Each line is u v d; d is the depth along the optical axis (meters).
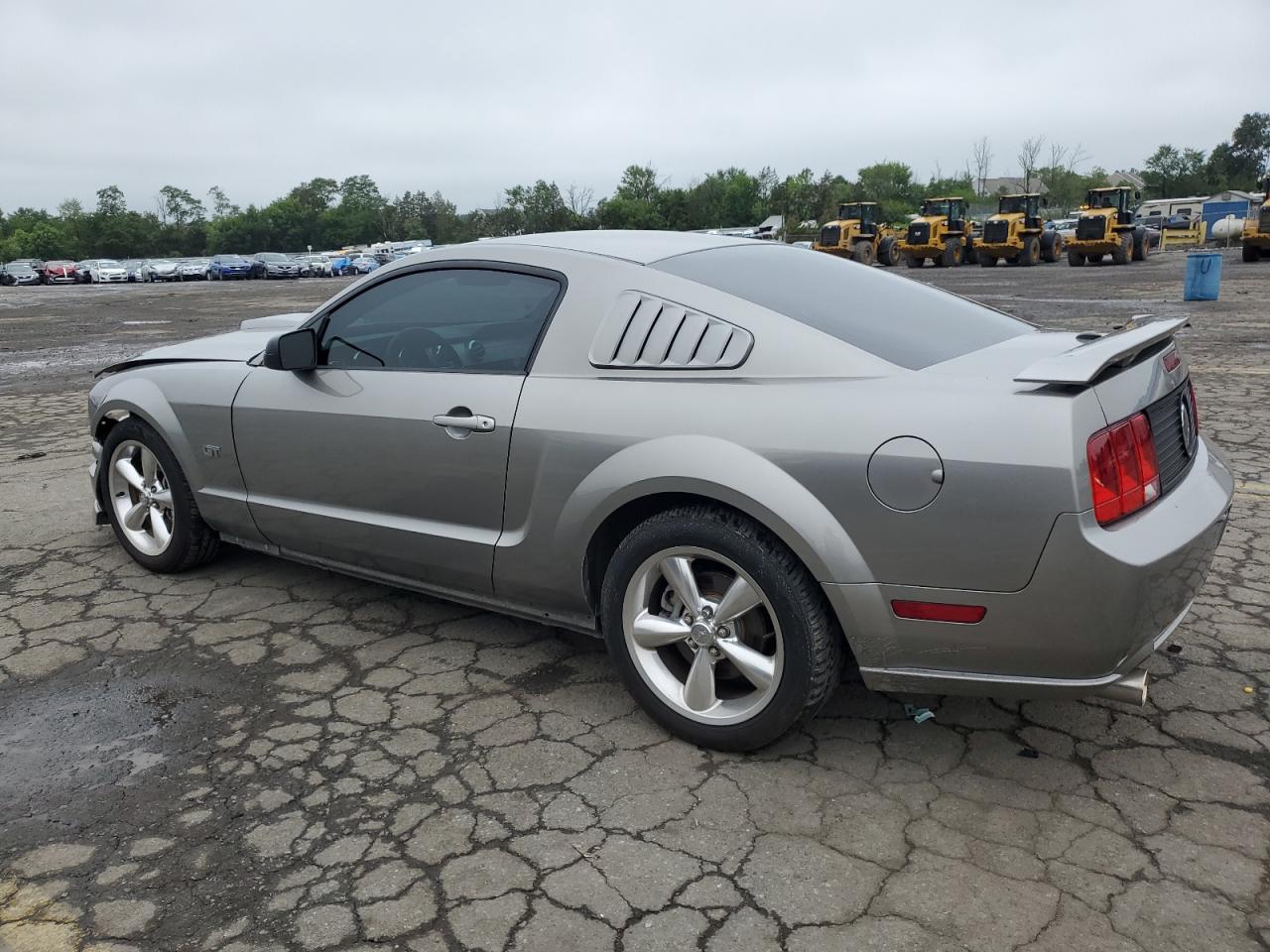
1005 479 2.31
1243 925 2.11
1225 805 2.53
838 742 2.89
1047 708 3.05
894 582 2.46
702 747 2.86
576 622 3.17
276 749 2.92
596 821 2.53
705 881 2.29
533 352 3.10
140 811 2.63
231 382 3.90
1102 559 2.28
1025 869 2.30
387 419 3.35
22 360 14.00
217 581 4.31
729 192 90.00
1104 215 30.66
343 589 4.19
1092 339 2.91
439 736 2.98
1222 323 12.91
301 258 62.09
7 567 4.53
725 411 2.68
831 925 2.14
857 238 36.44
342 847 2.46
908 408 2.46
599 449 2.85
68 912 2.25
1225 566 4.12
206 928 2.19
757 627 2.74
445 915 2.21
